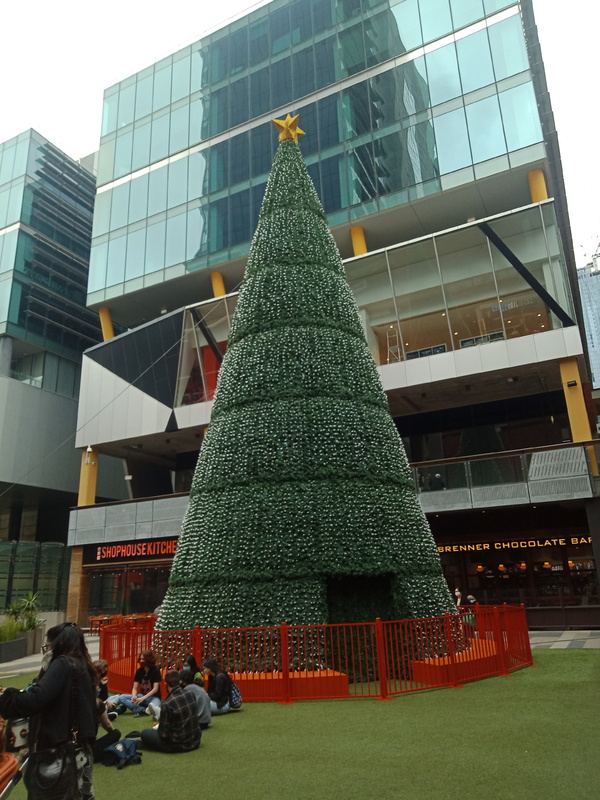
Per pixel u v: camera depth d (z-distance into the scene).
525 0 31.83
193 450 34.91
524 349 23.88
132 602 29.78
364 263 27.53
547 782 4.89
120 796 5.01
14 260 42.22
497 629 10.73
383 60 31.77
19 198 43.91
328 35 34.06
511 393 27.38
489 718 7.15
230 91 36.59
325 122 32.66
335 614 10.83
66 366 45.00
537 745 5.94
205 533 11.40
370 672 10.46
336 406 11.98
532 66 32.12
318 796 4.83
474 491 22.72
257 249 14.08
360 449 11.70
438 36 30.58
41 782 3.22
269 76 35.44
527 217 24.62
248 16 37.47
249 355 12.73
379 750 6.02
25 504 44.22
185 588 11.24
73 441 42.25
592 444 21.25
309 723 7.34
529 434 27.25
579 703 7.82
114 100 41.34
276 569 10.59
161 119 38.84
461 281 25.62
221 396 12.79
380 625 9.01
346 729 6.95
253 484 11.34
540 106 32.44
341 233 31.36
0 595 33.66
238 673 9.50
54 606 37.00
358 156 31.08
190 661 8.71
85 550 31.62
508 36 28.78
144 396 32.00
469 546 24.95
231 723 7.52
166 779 5.44
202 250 34.34
